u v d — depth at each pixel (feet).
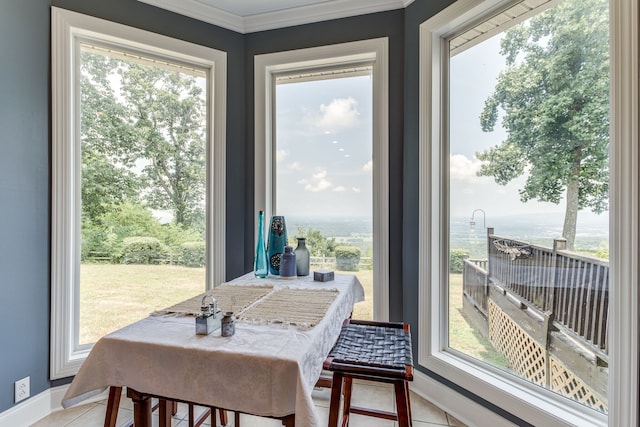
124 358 3.45
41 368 6.02
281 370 3.05
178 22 7.51
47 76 6.10
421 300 6.74
